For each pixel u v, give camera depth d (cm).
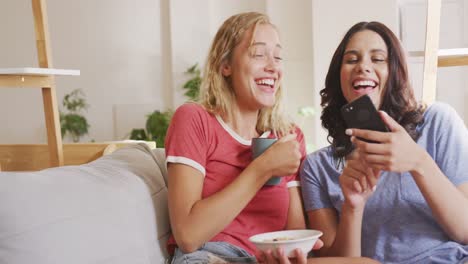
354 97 177
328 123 186
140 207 159
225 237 165
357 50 175
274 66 174
